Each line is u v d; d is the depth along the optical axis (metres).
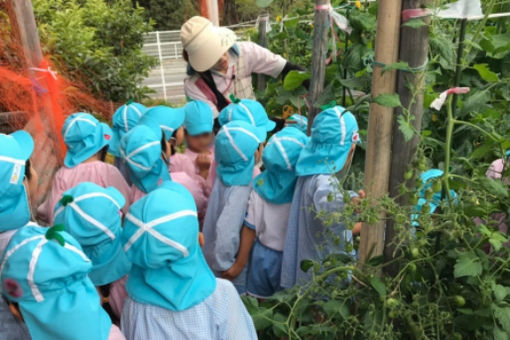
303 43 3.90
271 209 2.06
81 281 1.27
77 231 1.68
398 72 1.38
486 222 1.38
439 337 1.40
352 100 2.63
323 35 2.47
